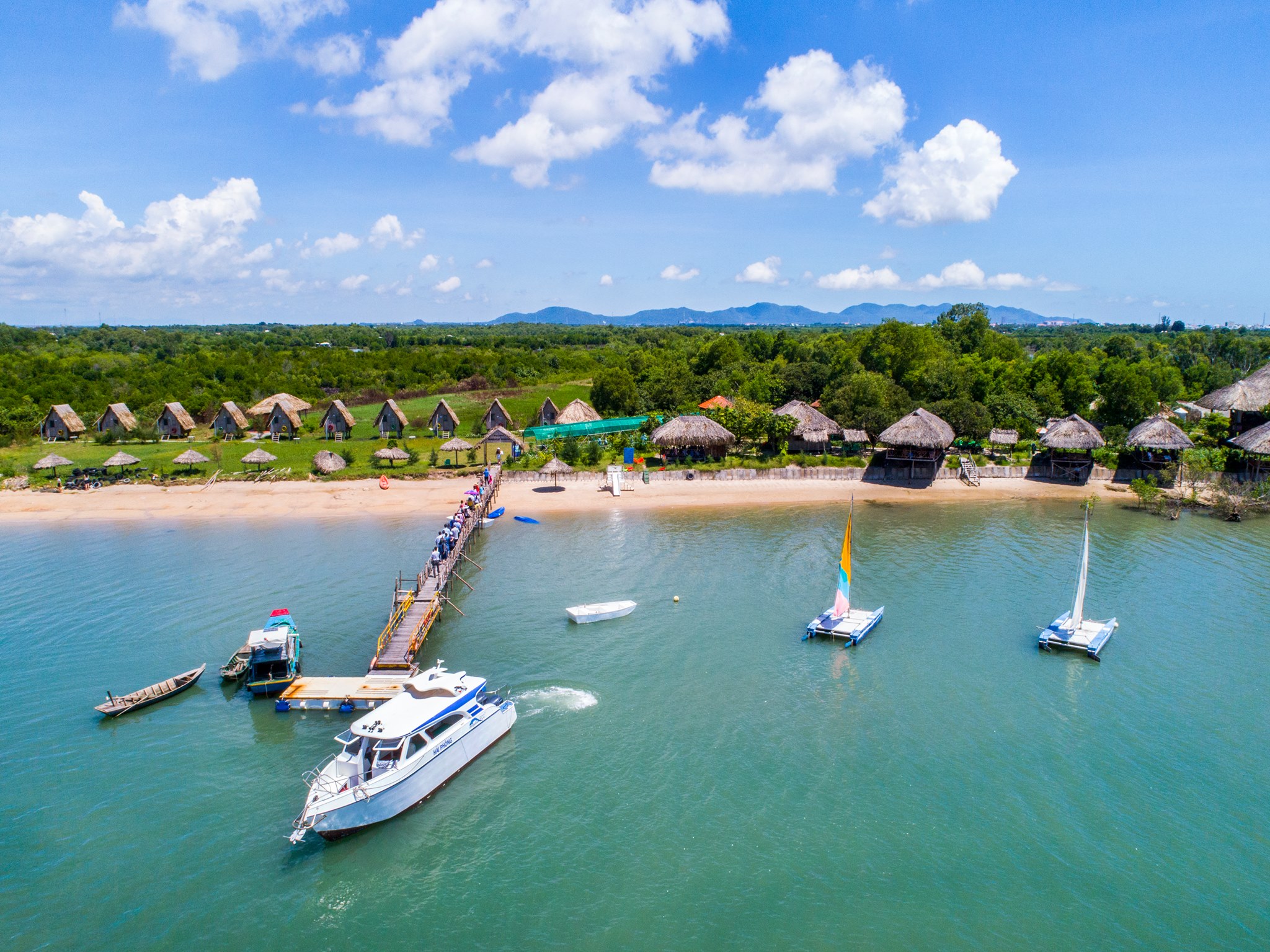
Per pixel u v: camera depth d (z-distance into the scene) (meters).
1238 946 20.75
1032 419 93.12
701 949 20.48
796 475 77.62
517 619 41.91
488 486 66.38
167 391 106.94
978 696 33.81
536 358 156.00
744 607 43.66
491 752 29.62
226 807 26.27
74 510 64.12
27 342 167.88
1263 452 69.81
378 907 22.11
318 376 123.75
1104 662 37.09
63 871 23.28
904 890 22.56
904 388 106.38
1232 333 175.25
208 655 37.31
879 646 38.75
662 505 68.00
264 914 21.83
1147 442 73.56
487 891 22.70
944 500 70.75
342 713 32.25
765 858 23.86
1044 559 52.62
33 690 33.88
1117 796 26.94
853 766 28.58
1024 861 23.81
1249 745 30.11
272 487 70.69
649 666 36.41
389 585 46.53
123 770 28.27
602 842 24.69
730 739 30.39
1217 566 51.47
